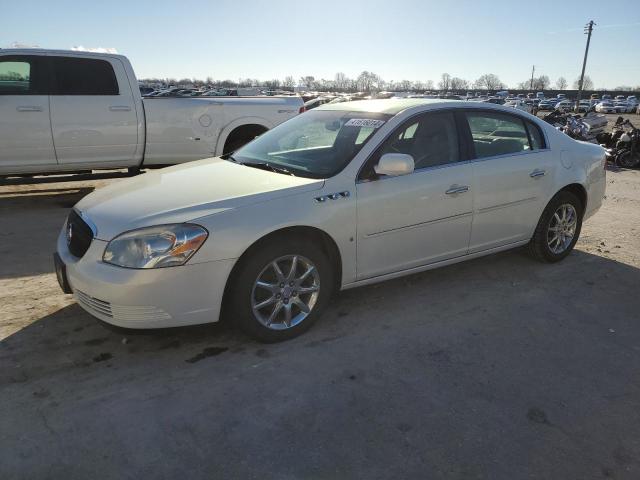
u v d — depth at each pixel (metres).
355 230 3.65
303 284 3.59
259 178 3.70
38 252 5.24
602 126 16.83
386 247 3.86
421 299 4.26
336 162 3.77
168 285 3.05
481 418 2.77
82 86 7.01
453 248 4.28
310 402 2.87
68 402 2.83
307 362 3.28
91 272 3.09
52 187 8.61
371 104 4.42
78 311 3.92
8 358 3.25
